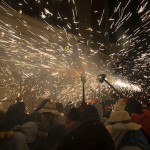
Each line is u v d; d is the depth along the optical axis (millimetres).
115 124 4094
